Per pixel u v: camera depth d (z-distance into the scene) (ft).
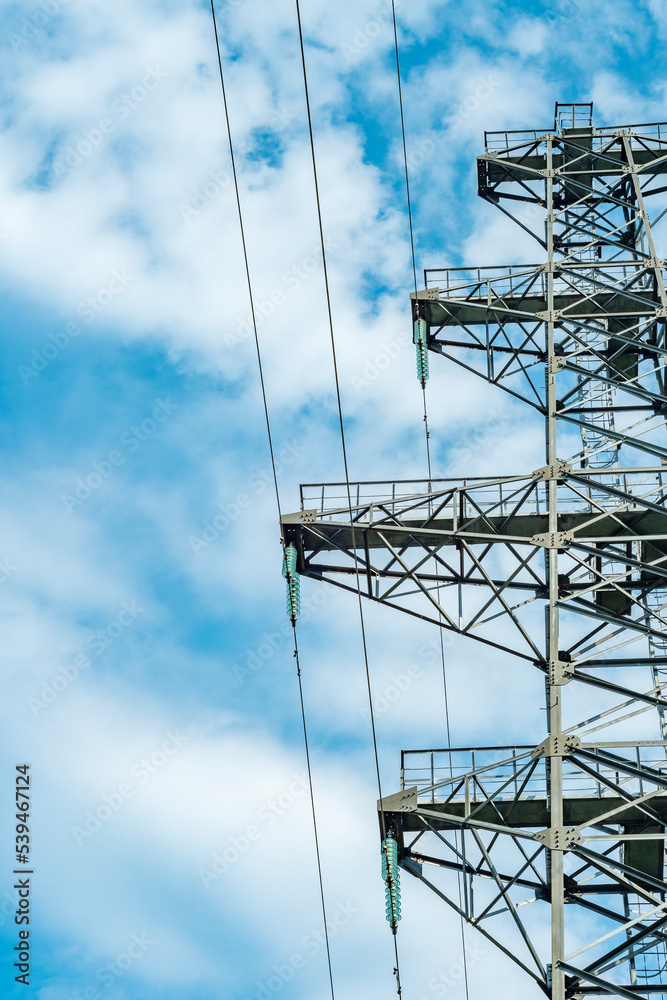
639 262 117.70
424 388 122.93
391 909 90.07
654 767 90.94
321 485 107.65
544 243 131.03
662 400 106.11
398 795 94.17
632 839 84.28
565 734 89.10
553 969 81.66
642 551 106.73
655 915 85.66
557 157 139.13
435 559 104.06
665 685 92.58
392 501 106.22
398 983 89.66
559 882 84.02
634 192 130.41
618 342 126.52
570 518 107.04
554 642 93.30
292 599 102.17
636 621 99.14
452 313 128.26
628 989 82.74
